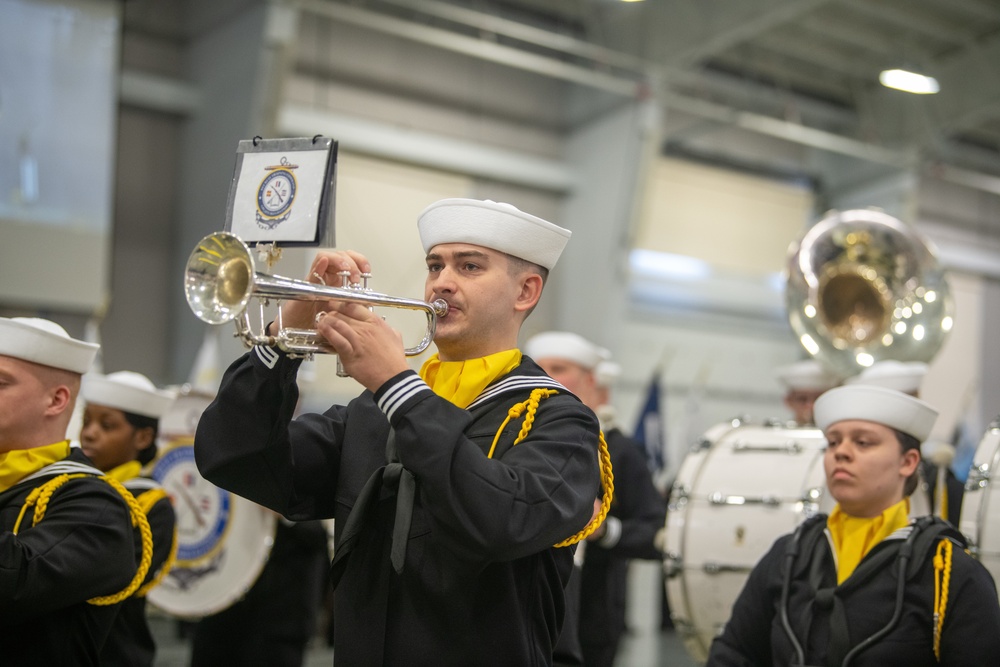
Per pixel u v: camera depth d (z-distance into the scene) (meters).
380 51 12.02
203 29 11.02
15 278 9.33
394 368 2.17
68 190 9.55
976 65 13.20
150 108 11.03
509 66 12.98
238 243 2.05
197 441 2.37
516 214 2.43
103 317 10.30
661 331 14.03
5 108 9.24
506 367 2.43
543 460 2.24
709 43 11.51
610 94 12.80
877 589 3.16
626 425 13.61
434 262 2.46
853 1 12.01
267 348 2.31
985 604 3.04
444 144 12.24
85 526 3.02
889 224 6.65
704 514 5.01
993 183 15.26
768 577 3.41
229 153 10.41
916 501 3.62
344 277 2.29
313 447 2.50
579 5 12.59
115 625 3.71
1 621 2.89
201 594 5.25
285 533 5.39
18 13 9.30
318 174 2.26
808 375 6.31
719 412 14.55
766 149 14.80
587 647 5.58
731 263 14.33
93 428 4.23
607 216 12.82
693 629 5.06
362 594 2.31
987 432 4.26
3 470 3.11
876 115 14.52
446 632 2.25
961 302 16.56
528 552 2.16
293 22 10.16
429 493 2.10
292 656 5.37
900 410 3.31
